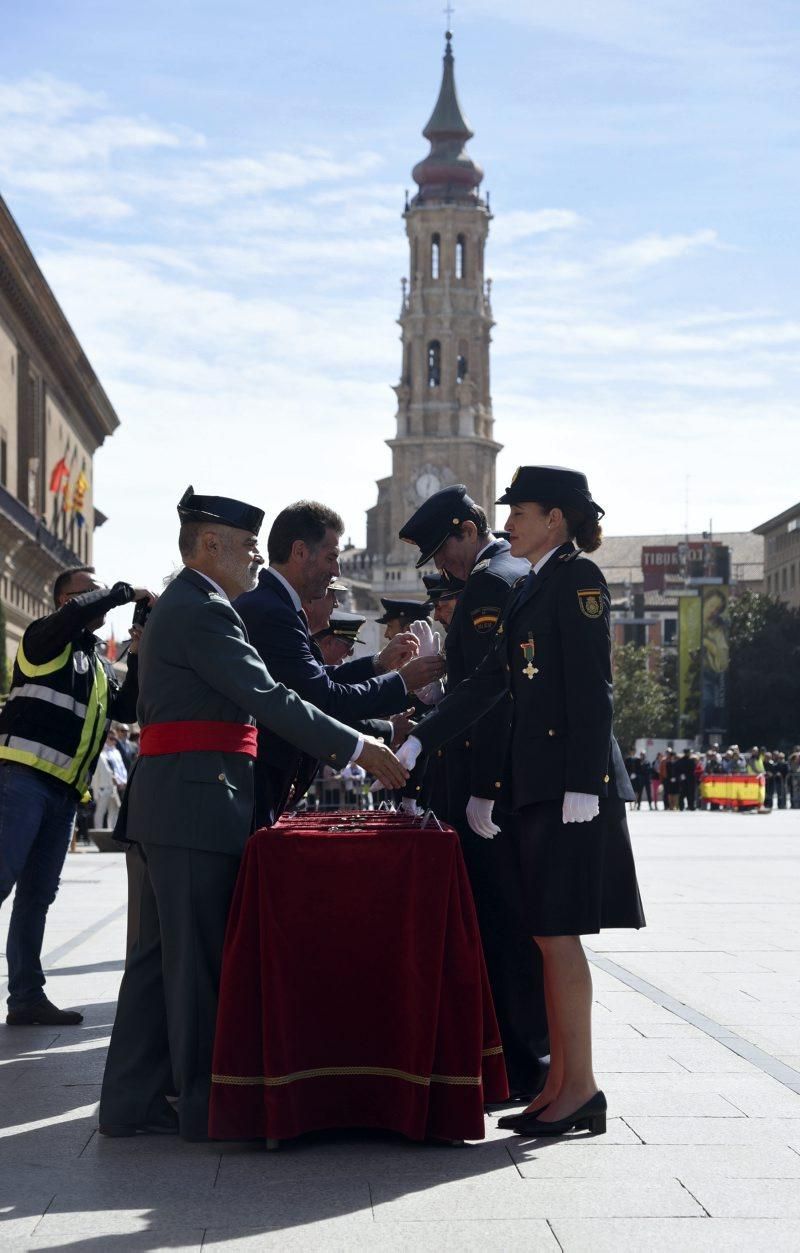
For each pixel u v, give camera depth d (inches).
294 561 251.9
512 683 228.5
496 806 249.1
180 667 224.1
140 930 226.2
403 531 281.1
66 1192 190.2
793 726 3636.8
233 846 221.6
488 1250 165.9
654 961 390.6
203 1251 166.2
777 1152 206.5
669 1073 255.0
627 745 3782.0
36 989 310.2
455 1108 210.2
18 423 2233.0
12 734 308.5
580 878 221.1
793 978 360.2
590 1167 199.9
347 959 214.2
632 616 4116.6
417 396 5032.0
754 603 3786.9
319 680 242.5
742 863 801.6
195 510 232.7
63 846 315.6
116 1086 220.7
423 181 5093.5
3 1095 245.3
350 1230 173.5
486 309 5118.1
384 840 214.4
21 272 2038.6
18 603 2241.6
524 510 232.1
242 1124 210.1
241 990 212.1
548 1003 227.3
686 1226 174.1
